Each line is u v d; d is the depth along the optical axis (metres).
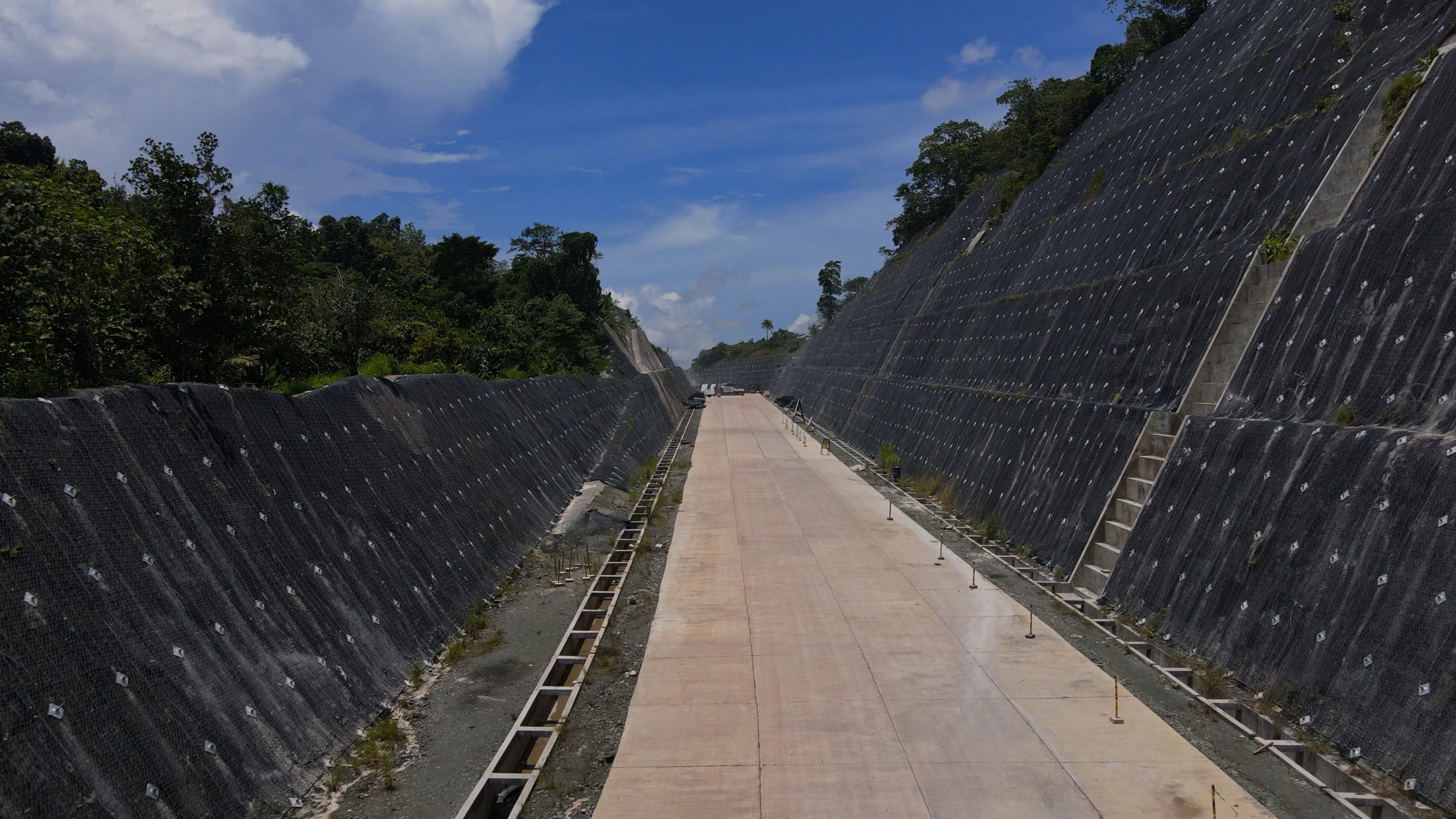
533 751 9.48
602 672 11.07
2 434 7.06
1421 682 7.72
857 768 8.23
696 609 13.51
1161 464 14.14
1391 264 11.10
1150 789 7.75
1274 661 9.61
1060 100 43.41
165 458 8.89
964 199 52.50
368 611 10.86
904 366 38.12
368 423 14.15
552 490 22.20
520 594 15.12
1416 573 8.30
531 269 54.97
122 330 11.44
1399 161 13.01
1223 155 20.17
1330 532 9.61
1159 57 34.16
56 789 5.77
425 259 52.56
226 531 9.14
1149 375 16.42
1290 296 13.16
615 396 43.09
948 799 7.64
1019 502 18.50
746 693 10.12
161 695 7.02
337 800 7.86
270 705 8.15
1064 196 31.59
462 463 17.17
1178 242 19.59
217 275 14.01
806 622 12.77
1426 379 9.78
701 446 37.41
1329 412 11.13
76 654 6.52
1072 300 22.45
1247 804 7.46
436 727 9.60
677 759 8.49
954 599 13.84
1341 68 18.34
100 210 11.25
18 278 9.37
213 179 14.09
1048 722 9.20
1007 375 24.52
